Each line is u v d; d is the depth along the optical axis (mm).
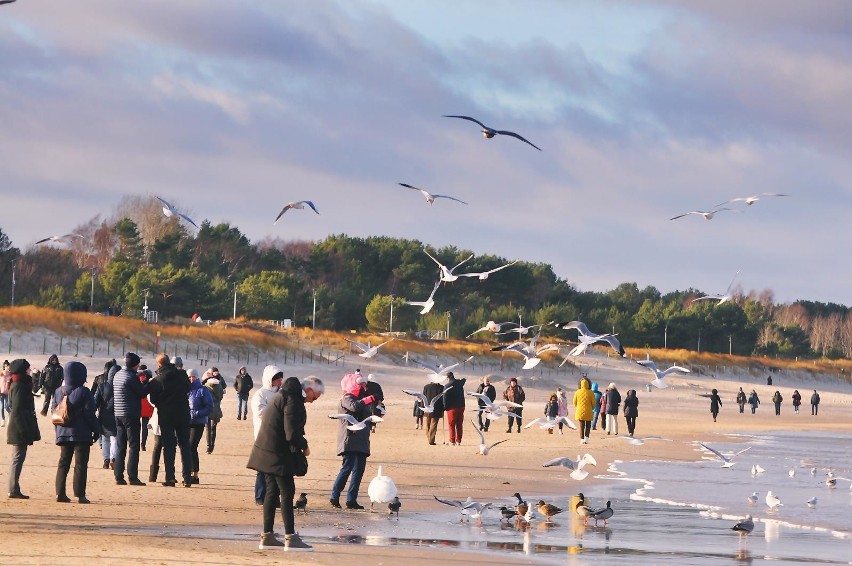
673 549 33000
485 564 28797
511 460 62531
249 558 27188
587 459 40094
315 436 75312
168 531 31812
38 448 57281
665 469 62406
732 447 84062
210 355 164500
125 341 158250
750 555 32375
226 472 49000
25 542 28047
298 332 196250
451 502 38156
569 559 30344
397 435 80938
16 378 37281
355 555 28953
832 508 45344
